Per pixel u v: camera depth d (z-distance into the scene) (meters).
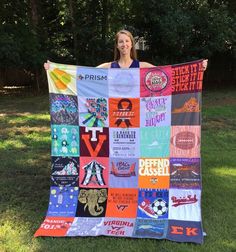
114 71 4.83
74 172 4.96
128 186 4.93
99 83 4.86
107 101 4.88
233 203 5.21
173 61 18.61
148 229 4.48
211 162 6.96
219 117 10.96
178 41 17.42
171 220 4.65
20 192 5.55
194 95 4.75
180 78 4.76
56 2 18.88
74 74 4.85
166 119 4.84
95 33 18.64
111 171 4.95
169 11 17.31
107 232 4.42
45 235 4.32
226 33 17.69
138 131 4.88
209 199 5.33
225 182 5.98
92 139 4.93
